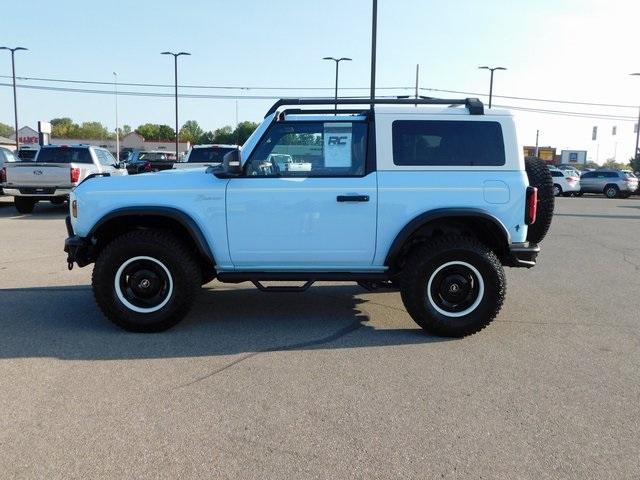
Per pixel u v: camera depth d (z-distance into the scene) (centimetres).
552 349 503
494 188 520
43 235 1156
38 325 555
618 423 364
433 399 394
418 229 540
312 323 574
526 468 311
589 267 908
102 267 521
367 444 333
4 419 359
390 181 519
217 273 539
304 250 529
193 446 329
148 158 3170
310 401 389
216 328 553
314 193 520
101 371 439
